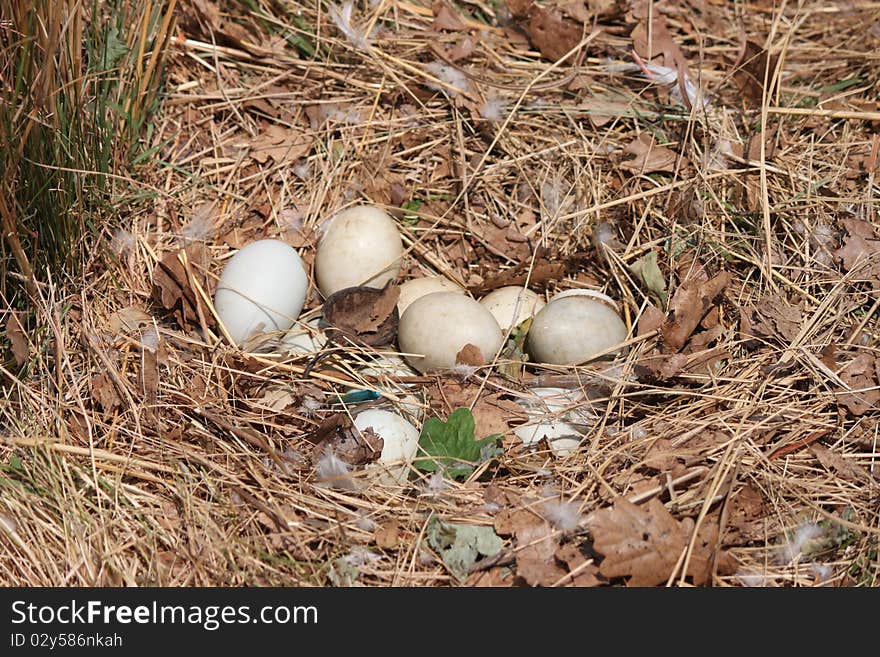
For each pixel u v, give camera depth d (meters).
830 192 2.00
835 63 2.12
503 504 1.81
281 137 2.05
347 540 1.80
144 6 1.97
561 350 1.90
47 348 1.88
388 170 2.04
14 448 1.83
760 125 2.03
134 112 1.99
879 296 1.92
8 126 1.84
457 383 1.89
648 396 1.89
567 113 2.05
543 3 2.15
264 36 2.10
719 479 1.80
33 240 1.89
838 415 1.86
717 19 2.16
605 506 1.80
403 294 1.96
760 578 1.77
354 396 1.88
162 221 1.98
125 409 1.86
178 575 1.78
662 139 2.04
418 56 2.10
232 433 1.84
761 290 1.95
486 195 2.04
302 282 1.93
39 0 1.85
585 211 1.99
